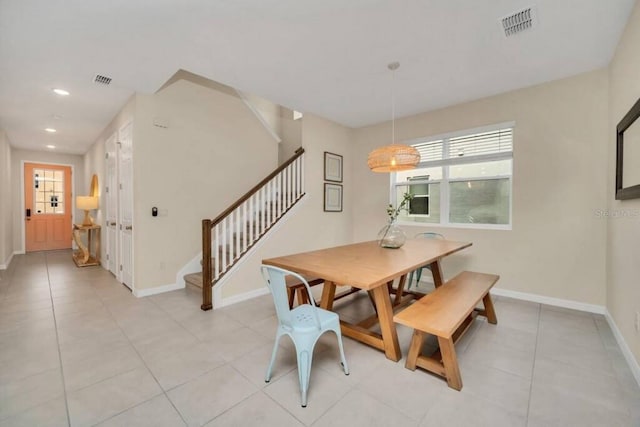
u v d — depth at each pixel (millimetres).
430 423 1540
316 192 4680
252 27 2289
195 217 4102
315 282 3234
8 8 1987
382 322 2223
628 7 2084
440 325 1789
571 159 3205
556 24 2273
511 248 3629
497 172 3848
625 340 2229
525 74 3154
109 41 2439
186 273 4004
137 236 3568
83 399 1718
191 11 2082
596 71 3045
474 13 2145
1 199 5055
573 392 1789
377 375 1981
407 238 4047
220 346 2363
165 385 1857
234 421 1555
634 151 2104
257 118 4895
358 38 2463
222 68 2986
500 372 2008
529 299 3494
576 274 3197
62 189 7262
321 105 4133
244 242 3660
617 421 1547
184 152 3984
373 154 3109
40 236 7012
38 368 2031
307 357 1744
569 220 3230
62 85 3281
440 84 3404
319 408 1655
